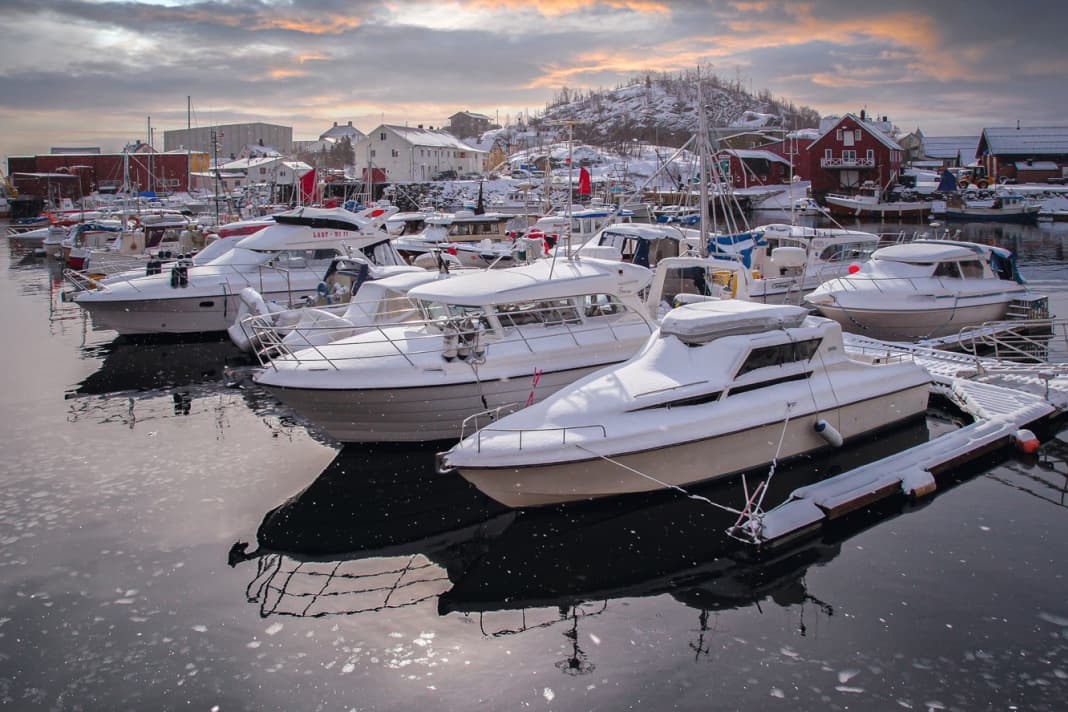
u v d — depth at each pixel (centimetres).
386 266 1944
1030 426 1155
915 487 934
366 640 688
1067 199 5738
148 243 3309
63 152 9431
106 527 897
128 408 1362
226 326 1919
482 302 1107
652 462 907
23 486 1012
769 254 1983
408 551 855
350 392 1054
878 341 1574
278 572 805
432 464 1081
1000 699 600
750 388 995
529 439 875
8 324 2138
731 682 625
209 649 673
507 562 827
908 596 738
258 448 1152
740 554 826
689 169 2034
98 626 703
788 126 12431
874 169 6344
